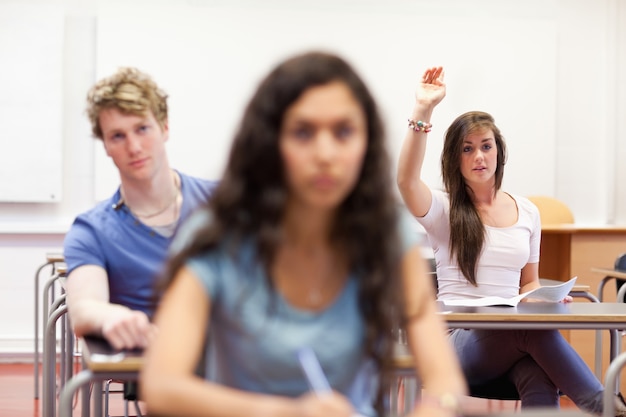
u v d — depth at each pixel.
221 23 7.44
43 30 7.27
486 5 7.81
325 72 1.50
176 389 1.43
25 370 7.12
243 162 1.53
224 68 7.45
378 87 7.65
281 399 1.49
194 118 7.41
